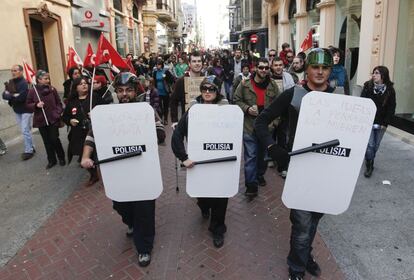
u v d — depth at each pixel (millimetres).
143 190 3076
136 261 3402
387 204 4305
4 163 6641
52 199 4926
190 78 5078
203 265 3311
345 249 3451
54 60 11930
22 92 6621
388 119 4883
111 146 2965
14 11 9281
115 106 2895
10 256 3545
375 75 4914
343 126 2459
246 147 4566
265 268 3234
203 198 3715
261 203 4547
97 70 7168
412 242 3520
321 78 2564
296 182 2602
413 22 7875
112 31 18656
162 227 4020
